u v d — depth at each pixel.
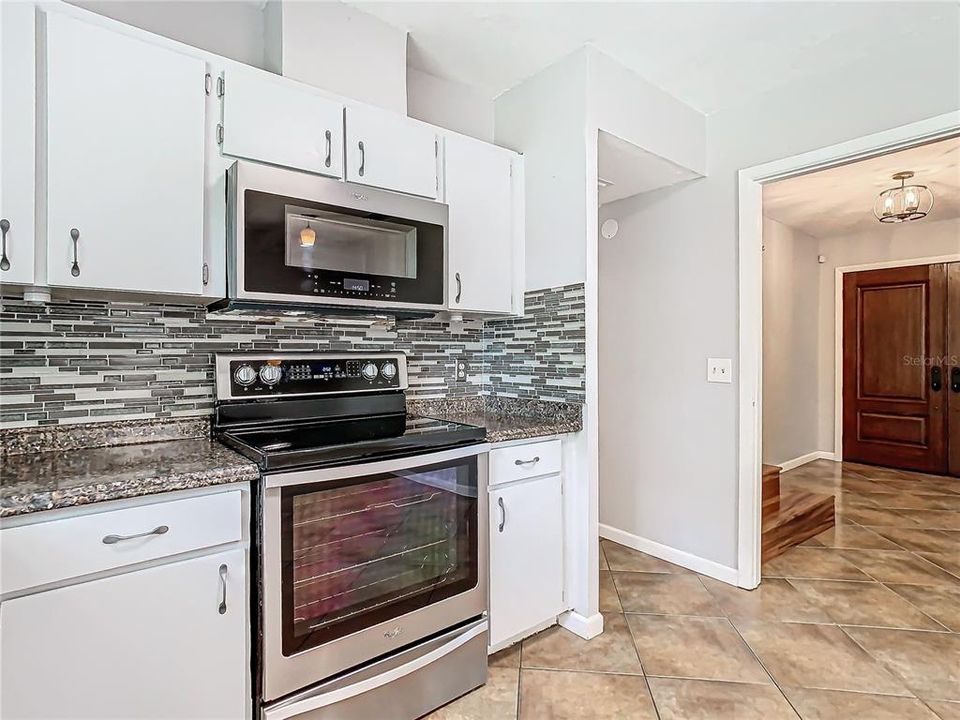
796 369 5.00
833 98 2.16
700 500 2.65
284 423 1.87
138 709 1.18
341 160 1.77
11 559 1.04
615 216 3.09
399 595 1.59
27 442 1.47
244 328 1.87
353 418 2.05
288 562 1.37
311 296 1.62
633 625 2.14
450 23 1.93
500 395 2.50
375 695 1.52
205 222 1.52
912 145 2.00
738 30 1.93
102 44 1.35
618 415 3.08
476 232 2.16
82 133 1.32
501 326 2.49
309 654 1.41
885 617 2.20
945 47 1.87
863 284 5.07
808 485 4.32
